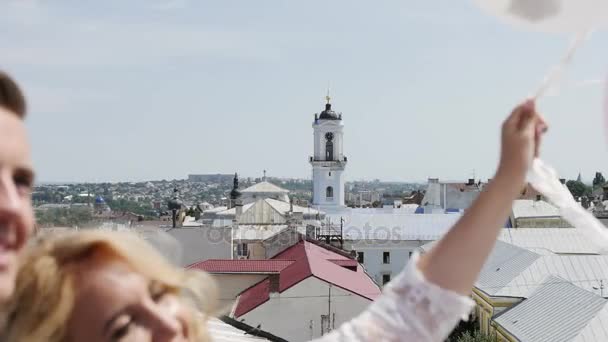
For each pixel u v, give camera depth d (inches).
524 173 127.6
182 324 129.4
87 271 121.5
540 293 1939.0
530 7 125.2
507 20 129.0
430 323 124.8
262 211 3671.3
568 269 2134.6
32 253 122.3
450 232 128.0
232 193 5880.9
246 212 3673.7
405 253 3784.5
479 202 128.0
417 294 125.5
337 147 5457.7
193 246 2405.3
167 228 2407.7
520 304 1951.3
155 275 127.4
